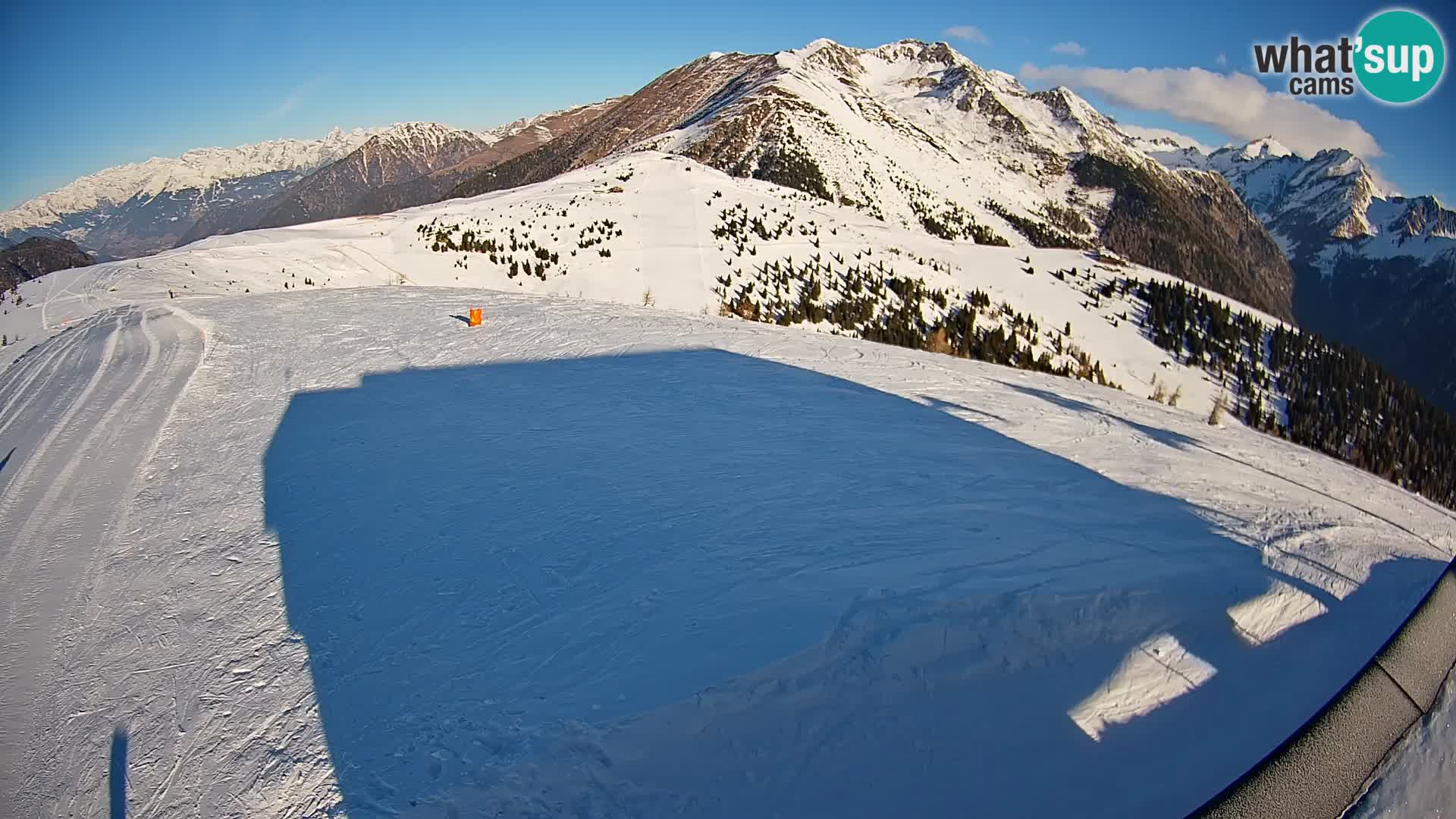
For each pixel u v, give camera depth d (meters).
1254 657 4.51
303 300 19.55
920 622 4.28
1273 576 5.22
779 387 10.84
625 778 3.53
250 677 4.68
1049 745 3.82
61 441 9.57
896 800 3.53
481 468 7.71
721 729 3.72
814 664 3.99
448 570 5.57
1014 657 4.27
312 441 8.98
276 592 5.64
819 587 4.69
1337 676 4.40
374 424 9.45
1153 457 8.64
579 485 7.01
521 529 6.15
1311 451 11.43
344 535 6.41
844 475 7.10
